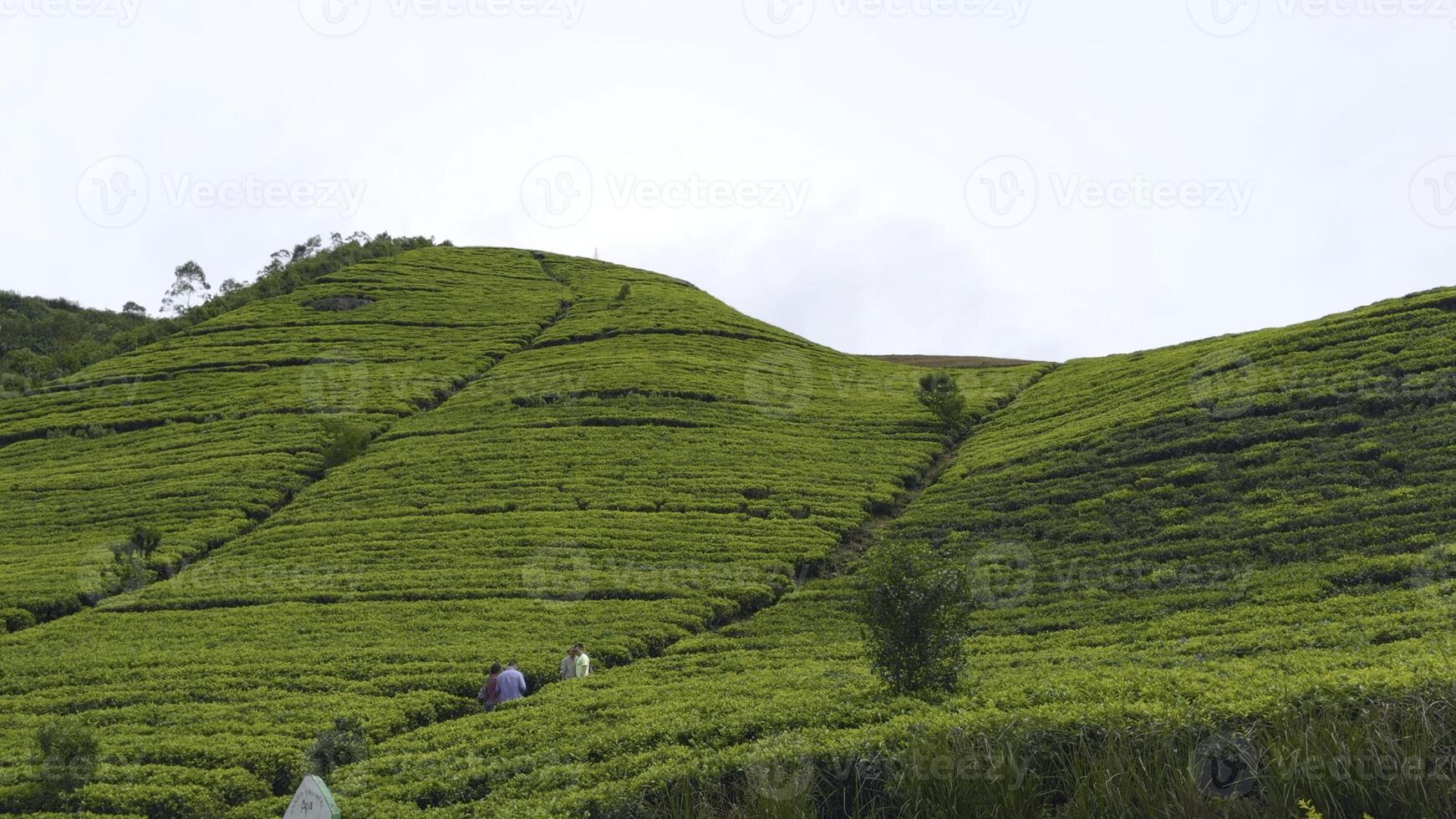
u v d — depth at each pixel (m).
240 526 48.09
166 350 79.75
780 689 25.03
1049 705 17.80
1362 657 19.89
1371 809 14.41
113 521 49.19
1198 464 43.59
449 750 22.94
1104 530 40.12
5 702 29.88
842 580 40.19
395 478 53.50
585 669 31.22
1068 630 31.91
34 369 83.81
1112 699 17.97
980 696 19.66
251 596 39.88
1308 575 32.44
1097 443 49.91
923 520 45.84
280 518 49.22
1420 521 34.28
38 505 52.41
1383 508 35.78
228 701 29.53
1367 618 26.98
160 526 47.81
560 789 18.81
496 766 20.77
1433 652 19.89
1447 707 15.43
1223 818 14.78
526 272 111.50
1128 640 29.84
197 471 55.12
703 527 45.69
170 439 61.41
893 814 16.39
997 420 62.19
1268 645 25.77
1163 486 42.75
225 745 24.95
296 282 102.19
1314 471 40.31
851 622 35.53
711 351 78.62
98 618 38.72
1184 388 54.84
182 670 32.09
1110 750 15.97
